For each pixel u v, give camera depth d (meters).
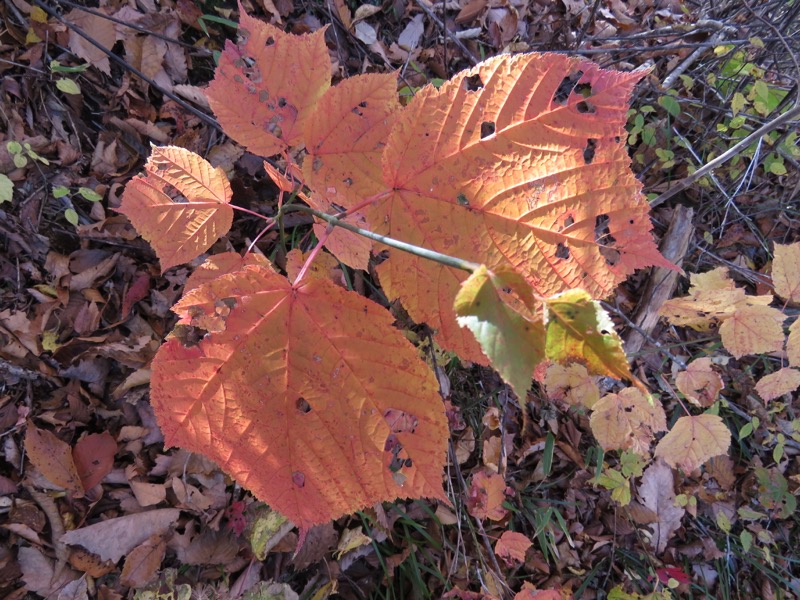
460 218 0.25
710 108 0.72
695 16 0.85
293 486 0.25
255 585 0.46
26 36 0.51
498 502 0.54
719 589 0.65
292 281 0.33
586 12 0.82
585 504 0.64
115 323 0.50
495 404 0.63
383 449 0.25
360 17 0.67
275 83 0.29
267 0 0.62
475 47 0.76
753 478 0.70
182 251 0.31
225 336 0.24
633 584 0.62
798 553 0.69
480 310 0.18
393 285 0.26
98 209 0.51
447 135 0.24
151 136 0.55
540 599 0.50
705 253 0.77
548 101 0.23
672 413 0.69
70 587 0.43
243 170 0.57
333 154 0.28
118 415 0.48
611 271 0.24
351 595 0.51
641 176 0.78
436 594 0.53
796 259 0.38
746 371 0.71
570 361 0.18
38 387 0.46
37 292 0.47
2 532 0.43
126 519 0.45
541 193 0.24
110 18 0.53
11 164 0.48
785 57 0.76
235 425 0.25
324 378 0.25
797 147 0.74
